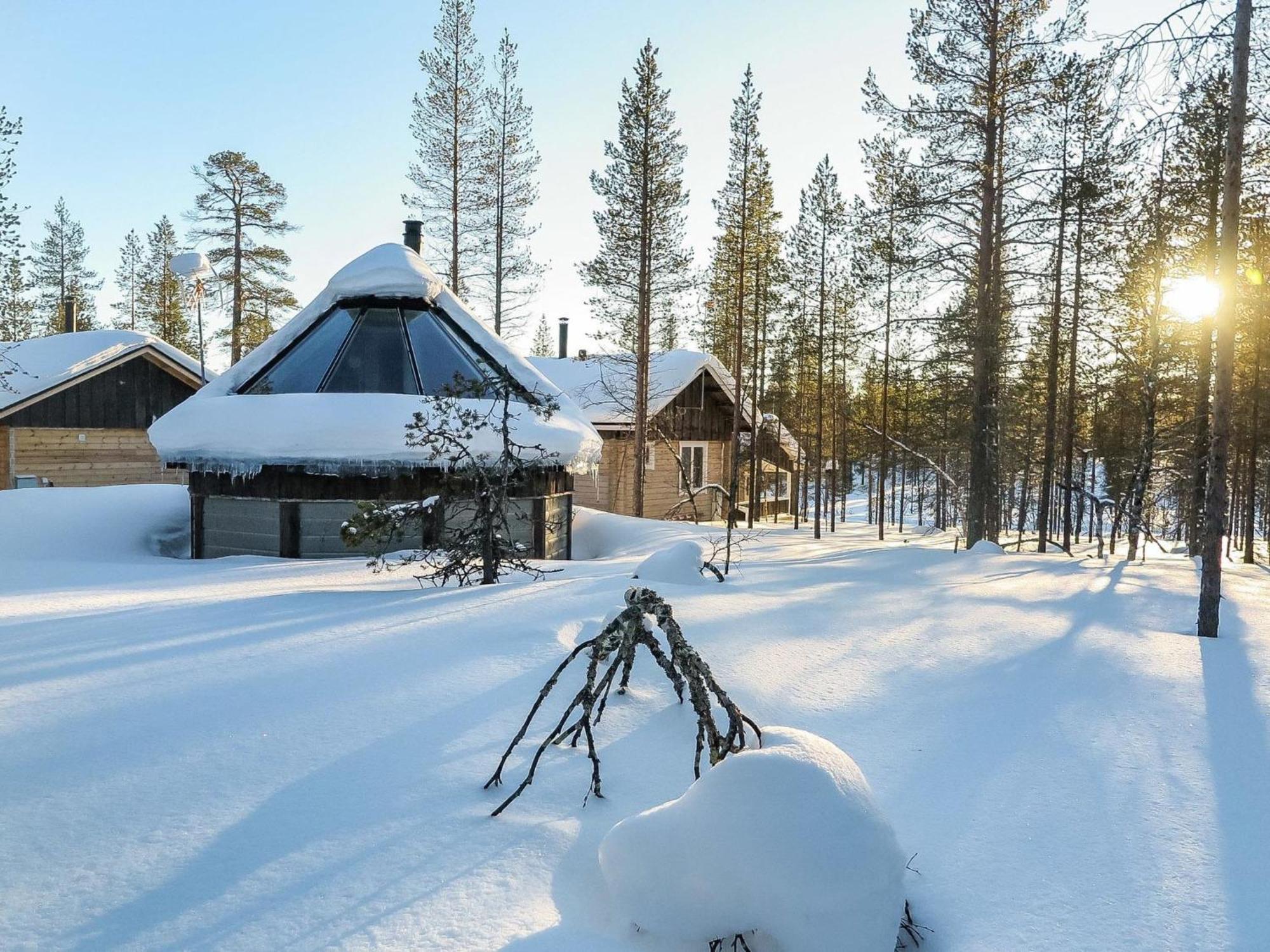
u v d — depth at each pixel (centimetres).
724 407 3353
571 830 281
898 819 317
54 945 210
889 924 229
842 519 4716
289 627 524
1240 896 267
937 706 447
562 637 491
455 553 758
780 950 228
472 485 820
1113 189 1891
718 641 525
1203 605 711
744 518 3441
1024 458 3206
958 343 2084
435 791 300
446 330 1478
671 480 3064
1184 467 2270
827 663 507
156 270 5684
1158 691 501
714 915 228
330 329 1451
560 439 1317
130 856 250
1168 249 1828
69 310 3172
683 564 767
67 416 2325
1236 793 348
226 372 1445
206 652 462
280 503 1235
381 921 225
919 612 699
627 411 2720
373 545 1212
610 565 975
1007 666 536
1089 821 319
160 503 1500
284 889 237
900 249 2069
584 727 312
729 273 2970
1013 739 404
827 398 4544
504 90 3078
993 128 1858
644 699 404
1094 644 621
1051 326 2202
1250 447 2327
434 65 2959
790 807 232
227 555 1295
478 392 794
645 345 2602
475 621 529
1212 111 1015
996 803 332
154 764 311
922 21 1875
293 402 1268
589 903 246
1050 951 238
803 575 938
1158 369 1903
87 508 1408
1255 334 2066
